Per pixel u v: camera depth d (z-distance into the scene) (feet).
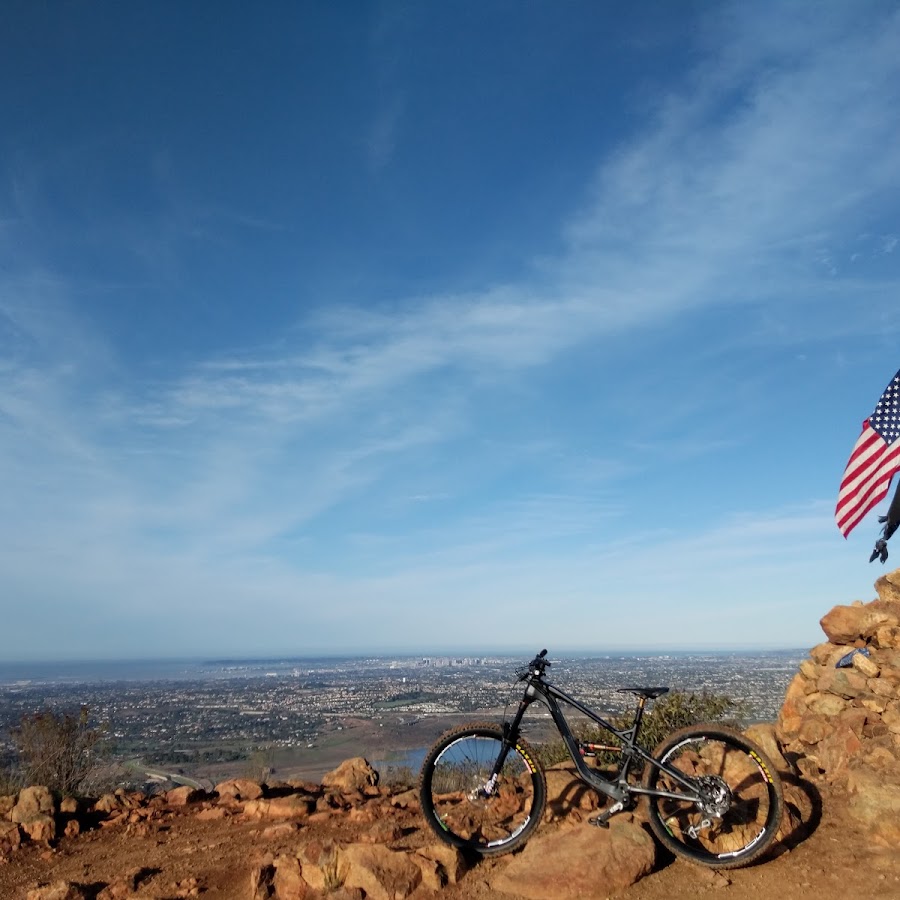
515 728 18.57
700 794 17.07
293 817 22.63
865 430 25.53
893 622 24.08
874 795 18.53
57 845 21.58
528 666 18.97
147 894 17.21
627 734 18.06
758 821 17.40
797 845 17.69
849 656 24.36
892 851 16.89
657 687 18.29
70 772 28.66
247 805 23.47
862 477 25.16
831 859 16.92
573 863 16.24
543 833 18.30
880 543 24.38
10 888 18.52
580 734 22.33
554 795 19.72
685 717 29.22
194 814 24.14
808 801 19.19
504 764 18.54
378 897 15.96
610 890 15.94
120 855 20.44
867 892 15.48
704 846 17.30
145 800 25.57
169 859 19.66
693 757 19.30
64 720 29.81
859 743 21.18
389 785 26.68
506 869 16.72
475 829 18.56
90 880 18.58
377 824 19.98
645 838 17.02
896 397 25.05
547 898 15.85
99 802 24.76
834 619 25.45
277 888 16.72
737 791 18.33
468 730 18.61
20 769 28.78
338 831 20.74
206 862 19.13
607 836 16.94
